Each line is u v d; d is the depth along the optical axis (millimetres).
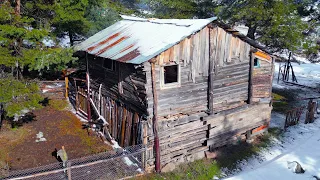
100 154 14836
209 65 14547
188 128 14797
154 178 13477
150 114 13398
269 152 16375
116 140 16781
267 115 18234
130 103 14984
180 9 28438
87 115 19453
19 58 15750
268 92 17672
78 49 17297
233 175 14078
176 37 13352
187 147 15180
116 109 16516
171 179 13531
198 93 14664
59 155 14336
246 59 16125
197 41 13922
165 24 15703
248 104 16891
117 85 15820
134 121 14734
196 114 14906
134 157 14555
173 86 13734
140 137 14102
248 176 13797
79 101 20875
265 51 16391
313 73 34188
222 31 14625
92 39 17922
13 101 15016
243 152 16203
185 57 13742
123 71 14953
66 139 17016
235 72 15867
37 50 16844
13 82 14648
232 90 16047
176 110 14109
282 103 24125
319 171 14266
